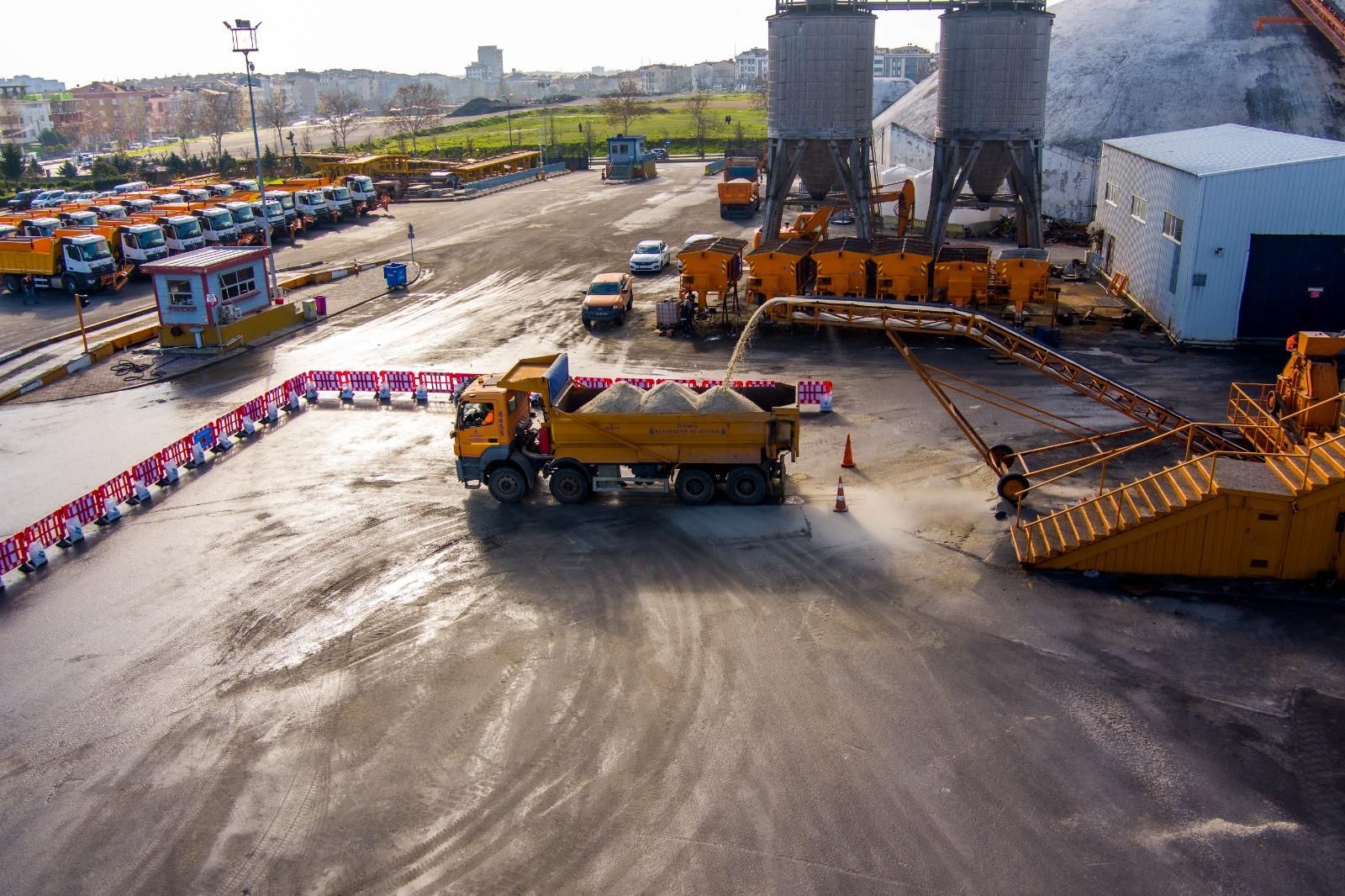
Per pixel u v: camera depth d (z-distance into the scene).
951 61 40.41
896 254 36.09
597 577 18.56
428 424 27.80
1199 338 32.91
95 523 21.55
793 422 21.14
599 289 39.47
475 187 86.31
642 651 15.91
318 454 25.70
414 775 13.16
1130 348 33.03
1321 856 11.36
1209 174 31.14
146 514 22.20
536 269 51.19
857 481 22.77
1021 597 17.39
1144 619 16.56
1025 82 39.56
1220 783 12.58
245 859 11.81
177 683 15.51
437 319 40.53
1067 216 56.19
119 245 52.06
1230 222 31.38
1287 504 17.03
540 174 98.31
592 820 12.20
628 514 21.44
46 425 28.64
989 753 13.23
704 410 21.23
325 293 46.44
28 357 36.47
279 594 18.27
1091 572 18.14
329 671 15.70
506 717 14.32
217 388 31.70
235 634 16.94
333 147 133.62
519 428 22.62
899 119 68.50
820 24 38.75
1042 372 21.78
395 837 12.05
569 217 69.75
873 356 33.00
